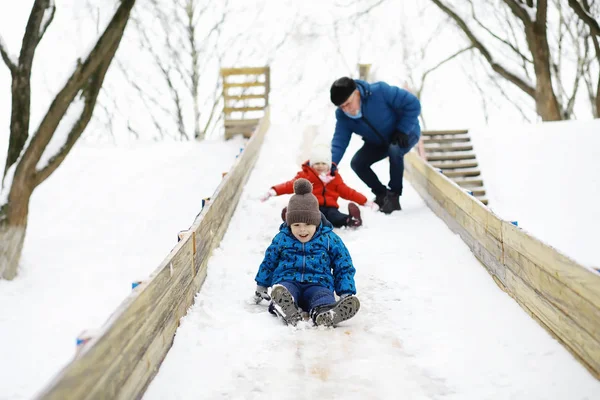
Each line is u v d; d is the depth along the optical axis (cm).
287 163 1120
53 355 527
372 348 368
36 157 841
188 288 432
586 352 323
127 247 940
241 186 883
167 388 313
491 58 1684
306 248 439
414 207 802
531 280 405
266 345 370
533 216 940
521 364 338
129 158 1461
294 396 306
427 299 453
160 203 1144
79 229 1035
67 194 1218
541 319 388
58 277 807
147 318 312
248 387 316
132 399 286
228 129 1638
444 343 373
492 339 376
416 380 324
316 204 444
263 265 447
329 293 416
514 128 1175
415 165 914
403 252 582
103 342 243
